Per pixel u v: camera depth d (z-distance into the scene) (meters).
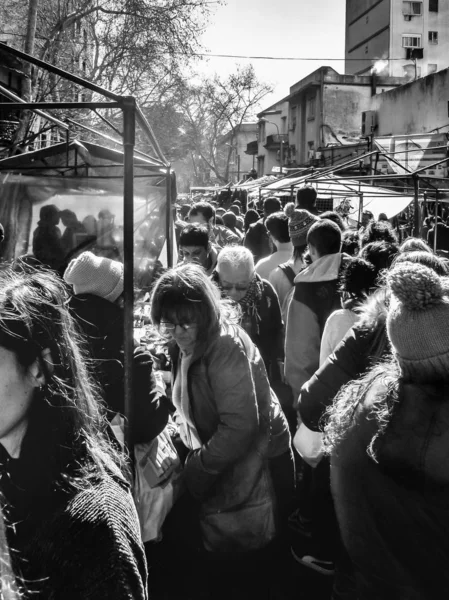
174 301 2.88
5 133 13.32
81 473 1.31
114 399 3.05
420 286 1.78
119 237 8.10
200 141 65.75
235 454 2.95
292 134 53.59
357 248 5.86
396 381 1.88
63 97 23.39
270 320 4.79
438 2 59.66
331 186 18.61
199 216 7.56
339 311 3.65
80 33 26.41
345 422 1.97
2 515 1.18
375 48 62.31
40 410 1.31
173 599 3.37
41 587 1.17
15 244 7.80
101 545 1.19
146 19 24.77
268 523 3.11
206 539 3.11
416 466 1.77
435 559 1.80
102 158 8.12
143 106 28.05
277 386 5.13
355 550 1.95
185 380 3.04
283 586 3.75
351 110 46.44
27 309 1.32
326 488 3.78
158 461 3.18
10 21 23.20
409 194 15.26
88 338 3.07
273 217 6.19
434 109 32.03
